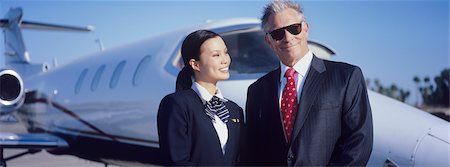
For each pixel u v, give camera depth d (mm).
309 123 3545
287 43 3670
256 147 3910
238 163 3699
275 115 3744
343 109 3533
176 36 7316
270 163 3777
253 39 6457
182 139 3414
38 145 10008
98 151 9094
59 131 10922
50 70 13203
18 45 15328
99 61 9695
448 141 4293
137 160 7613
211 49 3580
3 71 7480
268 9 3730
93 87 9078
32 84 13531
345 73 3586
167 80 6559
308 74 3668
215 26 6746
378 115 4746
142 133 6891
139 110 6914
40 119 12531
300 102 3607
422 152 4258
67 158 13688
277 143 3715
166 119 3451
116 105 7758
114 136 7949
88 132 9203
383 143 4441
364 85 3586
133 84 7328
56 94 11281
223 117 3604
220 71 3605
